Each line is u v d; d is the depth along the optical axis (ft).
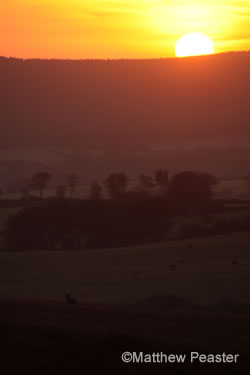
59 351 201.67
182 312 335.88
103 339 221.05
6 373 180.55
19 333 220.43
